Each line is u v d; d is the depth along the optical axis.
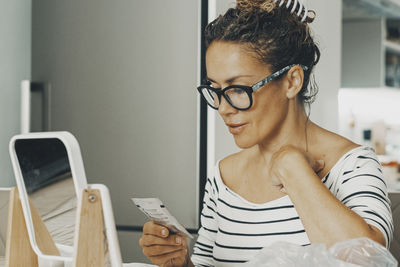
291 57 1.03
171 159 2.21
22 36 2.50
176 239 1.07
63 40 2.34
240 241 1.14
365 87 4.02
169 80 2.21
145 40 2.24
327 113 2.57
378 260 0.75
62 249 0.92
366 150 1.05
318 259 0.73
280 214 1.10
